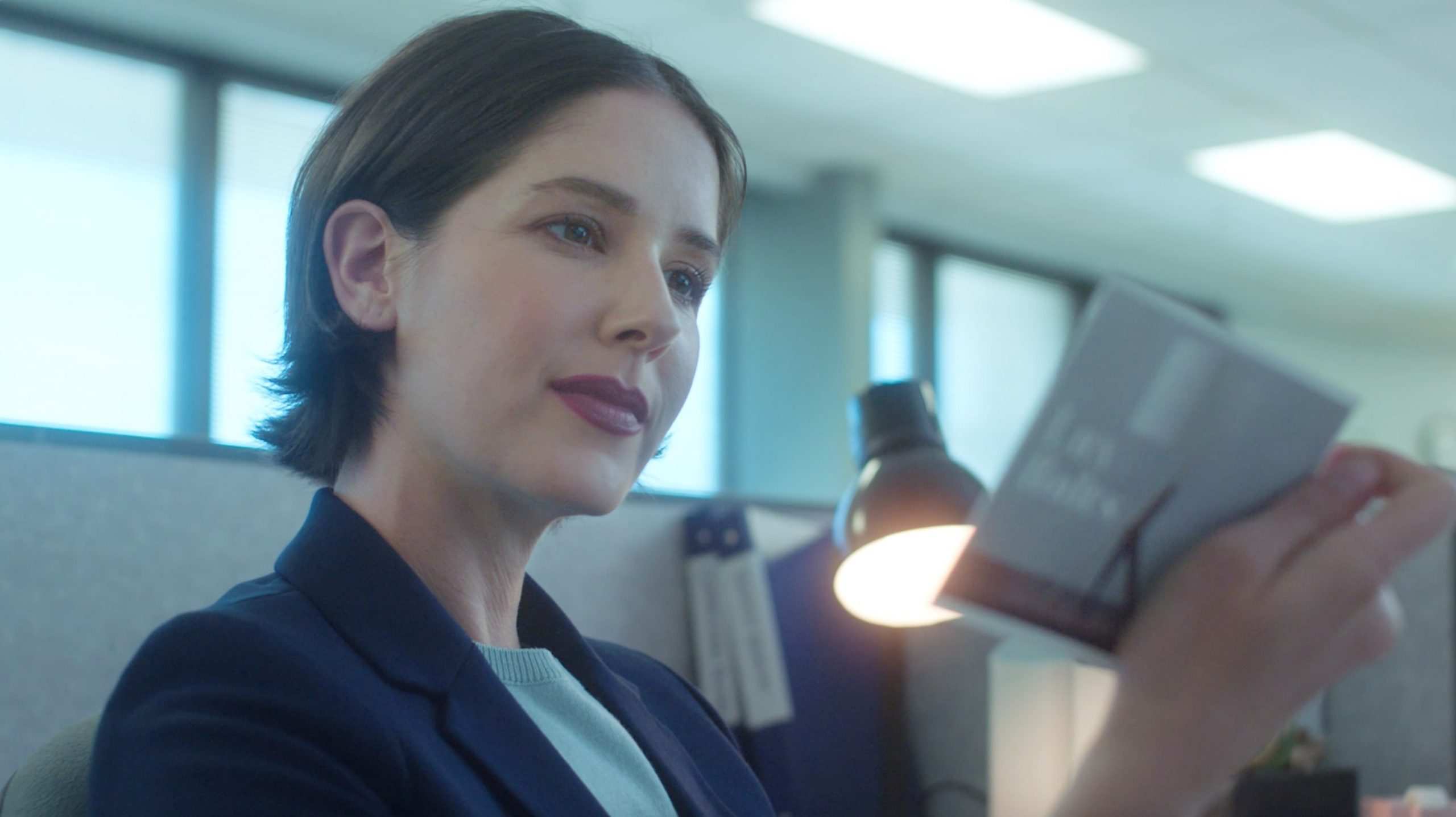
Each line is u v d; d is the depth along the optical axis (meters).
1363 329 7.74
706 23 3.50
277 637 0.47
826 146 4.58
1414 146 4.43
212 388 3.56
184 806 0.41
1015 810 1.13
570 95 0.54
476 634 0.57
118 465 0.90
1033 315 6.30
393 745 0.46
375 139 0.56
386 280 0.56
